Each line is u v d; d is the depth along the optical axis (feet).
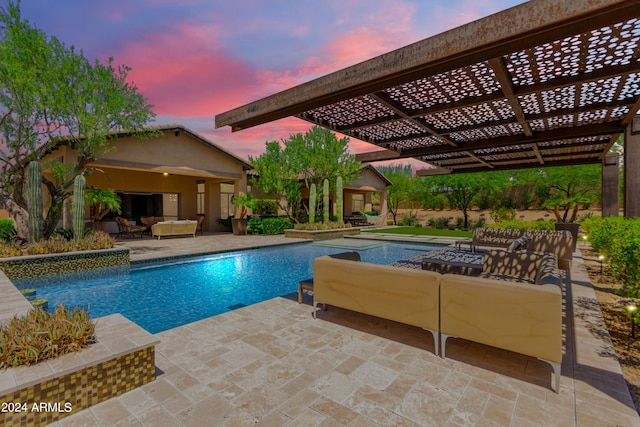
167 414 7.06
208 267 26.84
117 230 47.42
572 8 6.77
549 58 11.60
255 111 12.96
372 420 6.81
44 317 8.60
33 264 21.52
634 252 10.79
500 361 9.40
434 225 72.69
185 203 53.88
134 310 16.19
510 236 26.76
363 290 11.23
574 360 9.30
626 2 6.33
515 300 8.22
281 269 26.08
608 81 13.56
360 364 9.23
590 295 15.53
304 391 7.90
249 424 6.71
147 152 37.91
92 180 43.01
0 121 24.91
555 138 21.66
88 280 22.18
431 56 8.57
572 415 6.91
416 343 10.64
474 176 64.13
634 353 9.73
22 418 6.48
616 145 43.09
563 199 56.29
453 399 7.54
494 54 8.29
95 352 7.73
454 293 9.21
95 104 27.68
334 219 58.03
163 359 9.59
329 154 49.90
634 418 6.78
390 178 86.02
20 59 23.89
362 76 9.90
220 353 9.96
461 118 18.86
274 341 10.83
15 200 26.58
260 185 50.26
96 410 7.23
